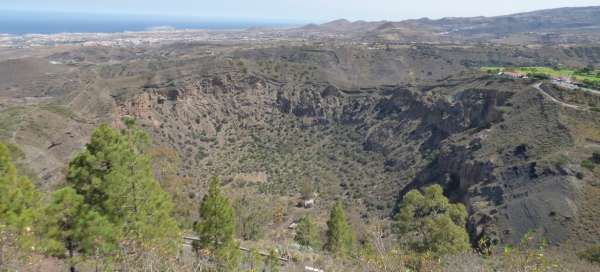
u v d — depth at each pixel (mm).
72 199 17656
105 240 17094
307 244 38531
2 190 15875
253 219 49562
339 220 34031
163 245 16578
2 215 14984
